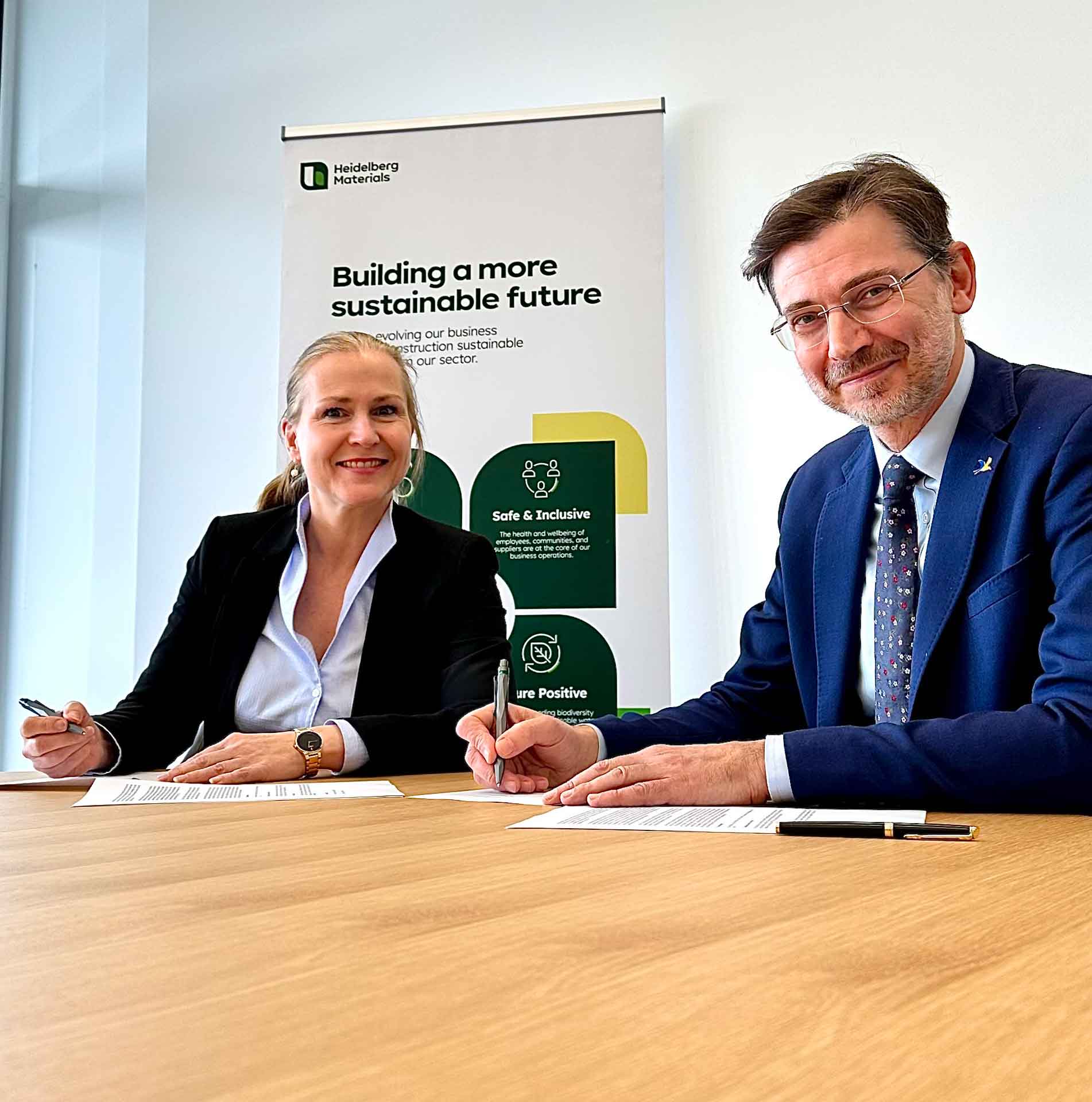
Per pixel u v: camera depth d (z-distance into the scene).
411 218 3.90
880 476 1.73
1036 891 0.70
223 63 4.48
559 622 3.72
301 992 0.44
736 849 0.90
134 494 4.53
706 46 4.06
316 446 2.13
